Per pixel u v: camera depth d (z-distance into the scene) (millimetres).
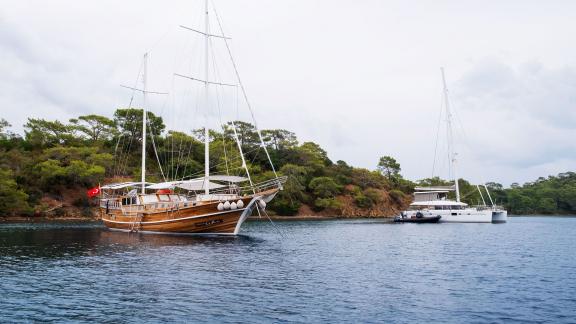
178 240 36531
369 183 116625
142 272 21281
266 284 18656
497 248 33469
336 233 49031
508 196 147375
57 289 17453
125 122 90688
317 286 18344
